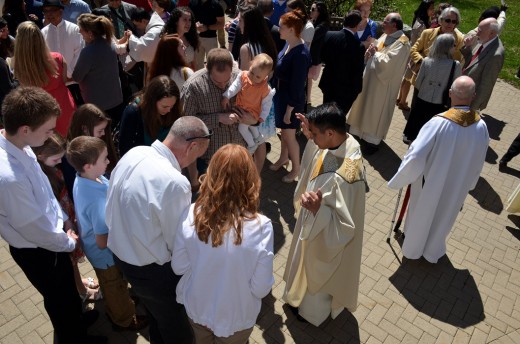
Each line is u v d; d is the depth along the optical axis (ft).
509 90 28.19
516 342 11.55
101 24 15.08
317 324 11.34
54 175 9.94
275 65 15.57
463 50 20.92
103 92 15.94
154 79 11.00
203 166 13.89
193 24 17.06
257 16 14.89
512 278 13.69
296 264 10.81
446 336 11.57
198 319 7.78
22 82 14.21
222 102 12.63
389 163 19.35
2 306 11.45
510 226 15.99
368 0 20.34
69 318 9.78
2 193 7.55
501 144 21.71
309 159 10.70
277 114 16.22
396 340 11.36
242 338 8.17
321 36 19.65
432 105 18.02
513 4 48.88
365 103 19.31
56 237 8.34
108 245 8.29
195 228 7.13
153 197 7.40
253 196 7.00
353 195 9.38
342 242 9.32
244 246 6.98
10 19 20.57
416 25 24.99
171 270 8.42
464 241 15.08
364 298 12.53
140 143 11.58
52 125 7.94
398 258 14.08
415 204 12.89
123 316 10.57
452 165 12.12
